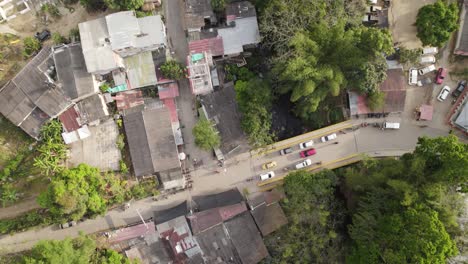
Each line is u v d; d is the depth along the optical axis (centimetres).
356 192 5362
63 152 5519
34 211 5594
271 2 5366
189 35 5678
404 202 4512
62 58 5356
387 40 4934
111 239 5497
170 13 5891
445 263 4384
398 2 6009
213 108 5697
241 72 5788
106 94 5659
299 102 5647
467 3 5738
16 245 5547
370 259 4622
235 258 5394
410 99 5931
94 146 5669
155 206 5747
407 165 4919
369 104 5650
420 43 5956
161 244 5481
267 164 5762
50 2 5738
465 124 5638
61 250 4775
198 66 5584
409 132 5875
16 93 5406
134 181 5712
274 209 5441
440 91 5897
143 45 5447
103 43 5297
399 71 5753
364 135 5853
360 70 5288
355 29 5222
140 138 5556
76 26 5778
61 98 5353
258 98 5406
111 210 5678
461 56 5909
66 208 4919
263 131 5534
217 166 5816
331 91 5203
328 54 5244
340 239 5209
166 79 5709
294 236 5194
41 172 5559
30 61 5456
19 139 5659
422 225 4300
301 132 6044
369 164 5372
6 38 5703
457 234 4553
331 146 5828
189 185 5762
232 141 5691
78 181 5150
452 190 4597
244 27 5634
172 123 5747
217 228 5419
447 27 5438
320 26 5116
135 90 5753
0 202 5575
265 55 5847
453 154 4406
